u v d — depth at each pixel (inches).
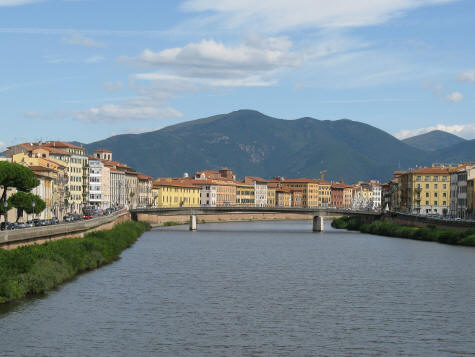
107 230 7539.4
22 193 6638.8
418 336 3221.0
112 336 3152.1
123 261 5856.3
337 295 4232.3
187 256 6417.3
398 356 2903.5
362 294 4274.1
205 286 4527.6
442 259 6230.3
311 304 3929.6
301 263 5935.0
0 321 3339.1
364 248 7485.2
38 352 2888.8
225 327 3348.9
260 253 6845.5
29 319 3398.1
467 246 7667.3
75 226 6028.5
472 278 4980.3
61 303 3791.8
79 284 4424.2
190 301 3971.5
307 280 4869.6
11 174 6471.5
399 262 6008.9
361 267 5644.7
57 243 5078.7
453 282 4783.5
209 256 6461.6
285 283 4709.6
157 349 2965.1
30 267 4188.0
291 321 3491.6
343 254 6766.7
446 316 3631.9
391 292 4352.9
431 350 2994.6
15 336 3100.4
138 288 4372.5
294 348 2999.5
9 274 3924.7
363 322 3484.3
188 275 5034.5
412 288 4515.3
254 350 2967.5
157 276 4936.0
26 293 4018.2
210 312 3676.2
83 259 5162.4
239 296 4163.4
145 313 3622.0
